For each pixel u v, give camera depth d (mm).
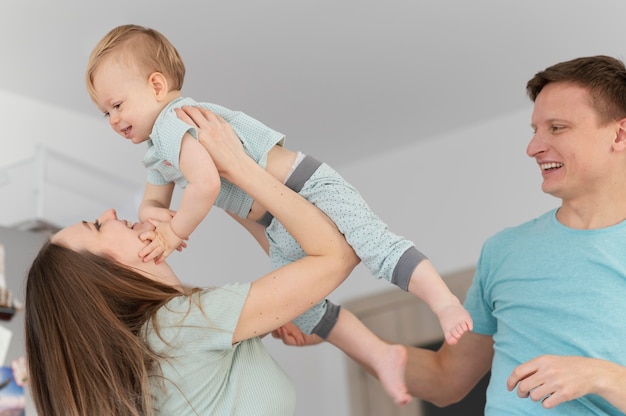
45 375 1996
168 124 2023
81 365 1919
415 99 4395
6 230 3252
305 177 2107
